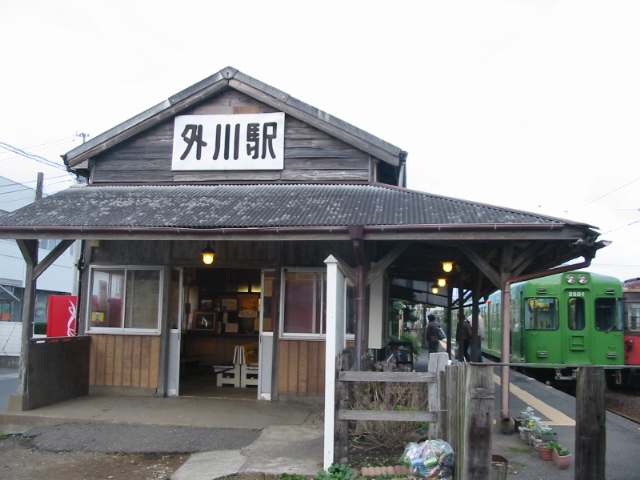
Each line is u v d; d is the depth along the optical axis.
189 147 10.75
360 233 7.50
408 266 13.01
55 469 6.64
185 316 13.34
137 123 10.82
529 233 7.32
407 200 8.95
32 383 8.91
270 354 9.88
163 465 6.73
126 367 10.16
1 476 6.39
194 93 10.70
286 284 9.95
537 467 6.30
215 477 6.07
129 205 9.28
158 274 10.31
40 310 31.14
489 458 4.78
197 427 8.03
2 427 8.48
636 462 6.64
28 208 9.30
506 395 7.87
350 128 10.29
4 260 28.12
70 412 8.75
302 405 9.48
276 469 6.21
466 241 8.09
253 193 9.78
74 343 9.87
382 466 6.02
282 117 10.59
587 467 4.54
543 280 15.68
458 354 15.95
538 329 15.48
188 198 9.59
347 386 6.04
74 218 8.60
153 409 9.07
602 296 15.35
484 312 24.92
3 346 21.69
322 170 10.45
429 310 46.56
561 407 10.03
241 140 10.66
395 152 10.17
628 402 13.49
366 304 10.01
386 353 13.59
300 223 7.81
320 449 6.97
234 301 13.64
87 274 10.48
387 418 5.89
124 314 10.33
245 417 8.59
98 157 11.03
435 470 5.43
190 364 13.27
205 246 10.22
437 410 5.97
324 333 9.77
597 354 15.16
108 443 7.44
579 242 7.27
